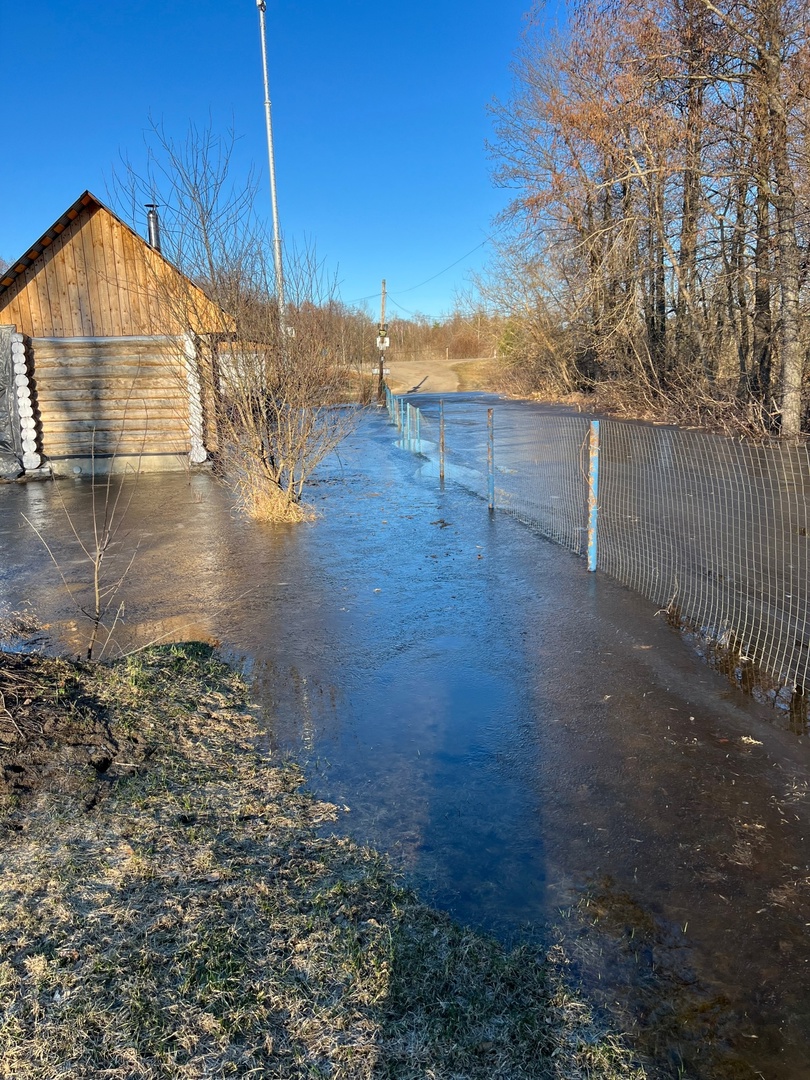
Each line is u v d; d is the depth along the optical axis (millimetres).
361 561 7637
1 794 3145
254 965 2289
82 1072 1895
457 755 3820
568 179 21984
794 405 15000
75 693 3959
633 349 22578
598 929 2584
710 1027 2188
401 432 21344
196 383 10984
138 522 10008
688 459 13367
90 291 14805
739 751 3777
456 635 5512
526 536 8500
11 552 8508
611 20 16688
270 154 15430
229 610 6195
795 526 8391
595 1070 2018
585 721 4145
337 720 4234
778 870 2879
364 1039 2053
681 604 5949
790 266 14633
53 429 15148
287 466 9828
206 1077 1898
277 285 9812
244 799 3367
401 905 2660
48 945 2344
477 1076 1967
